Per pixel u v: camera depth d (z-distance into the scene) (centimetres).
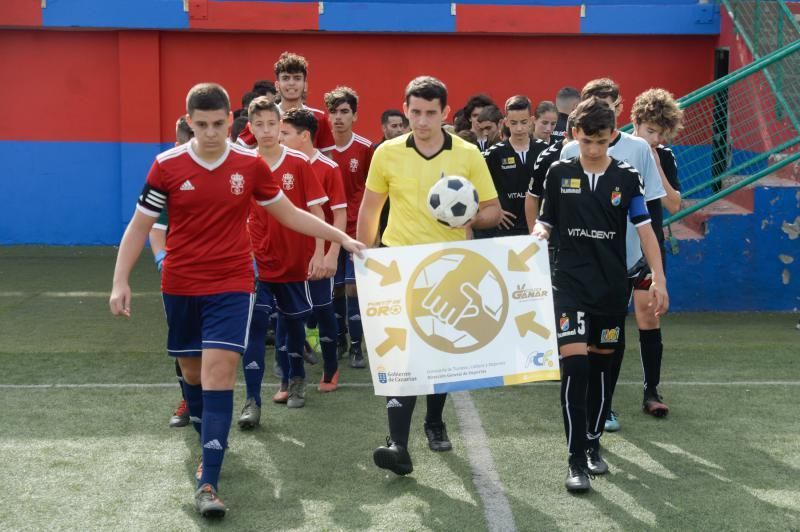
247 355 548
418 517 417
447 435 525
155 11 1155
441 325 443
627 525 410
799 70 1014
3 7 1146
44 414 562
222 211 430
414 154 469
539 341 444
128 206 1207
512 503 434
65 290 958
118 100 1202
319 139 708
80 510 424
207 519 414
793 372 665
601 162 450
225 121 419
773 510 426
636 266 512
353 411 577
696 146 1120
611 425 539
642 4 1166
